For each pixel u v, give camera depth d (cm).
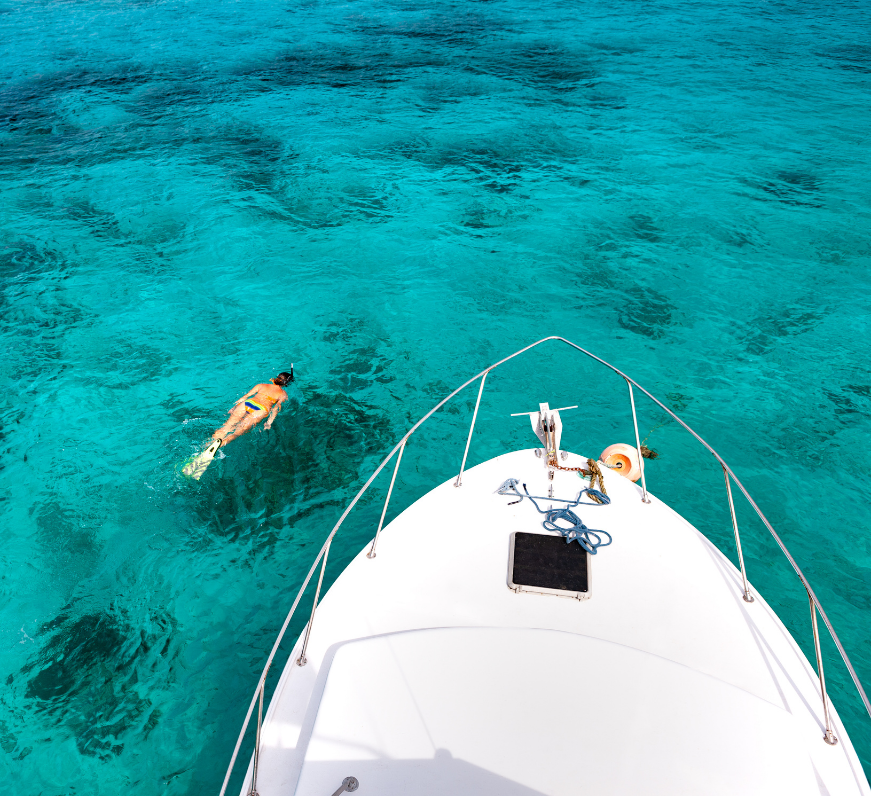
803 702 365
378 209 1334
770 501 689
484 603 416
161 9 2984
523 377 888
